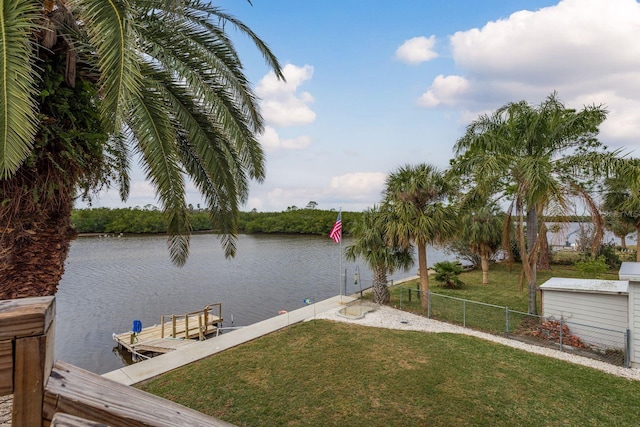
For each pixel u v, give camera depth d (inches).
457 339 327.6
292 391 228.7
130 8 107.0
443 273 586.6
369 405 210.8
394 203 431.8
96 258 1221.7
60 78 127.2
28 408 22.8
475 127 424.5
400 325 377.4
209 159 181.5
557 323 322.0
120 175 238.7
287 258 1309.1
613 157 343.3
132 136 166.1
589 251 595.2
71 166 134.3
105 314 606.9
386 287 473.4
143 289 804.6
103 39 98.9
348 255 494.9
